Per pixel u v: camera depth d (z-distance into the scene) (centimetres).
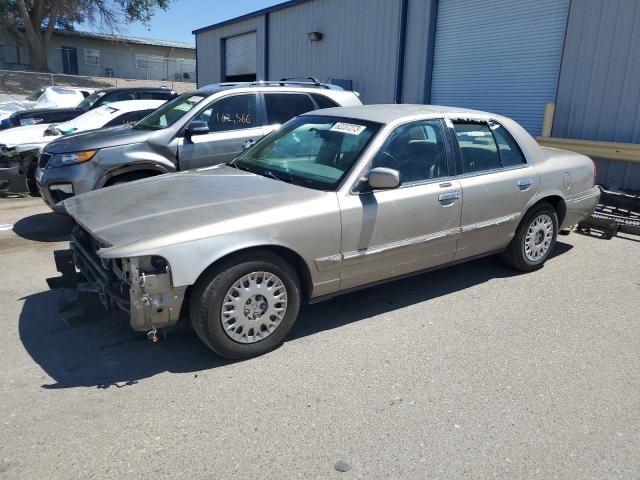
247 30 2048
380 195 411
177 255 328
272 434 294
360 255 404
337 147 436
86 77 3534
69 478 259
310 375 355
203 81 2459
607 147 920
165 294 333
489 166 492
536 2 1088
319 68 1689
